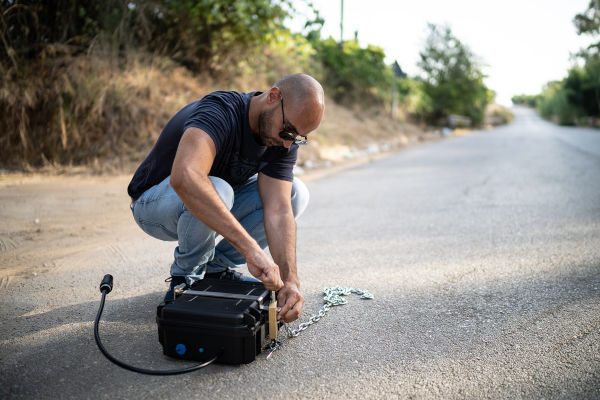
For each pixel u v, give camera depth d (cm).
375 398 145
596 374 154
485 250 301
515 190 512
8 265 271
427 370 161
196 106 189
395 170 720
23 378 156
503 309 209
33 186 479
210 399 145
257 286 182
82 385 152
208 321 159
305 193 226
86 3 659
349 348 177
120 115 611
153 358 169
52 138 573
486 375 157
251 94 195
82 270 265
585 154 868
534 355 168
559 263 268
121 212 398
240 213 215
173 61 767
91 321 199
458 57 1928
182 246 197
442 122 1883
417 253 299
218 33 790
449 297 226
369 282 249
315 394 148
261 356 171
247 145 188
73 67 599
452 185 565
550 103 3459
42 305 216
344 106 1332
